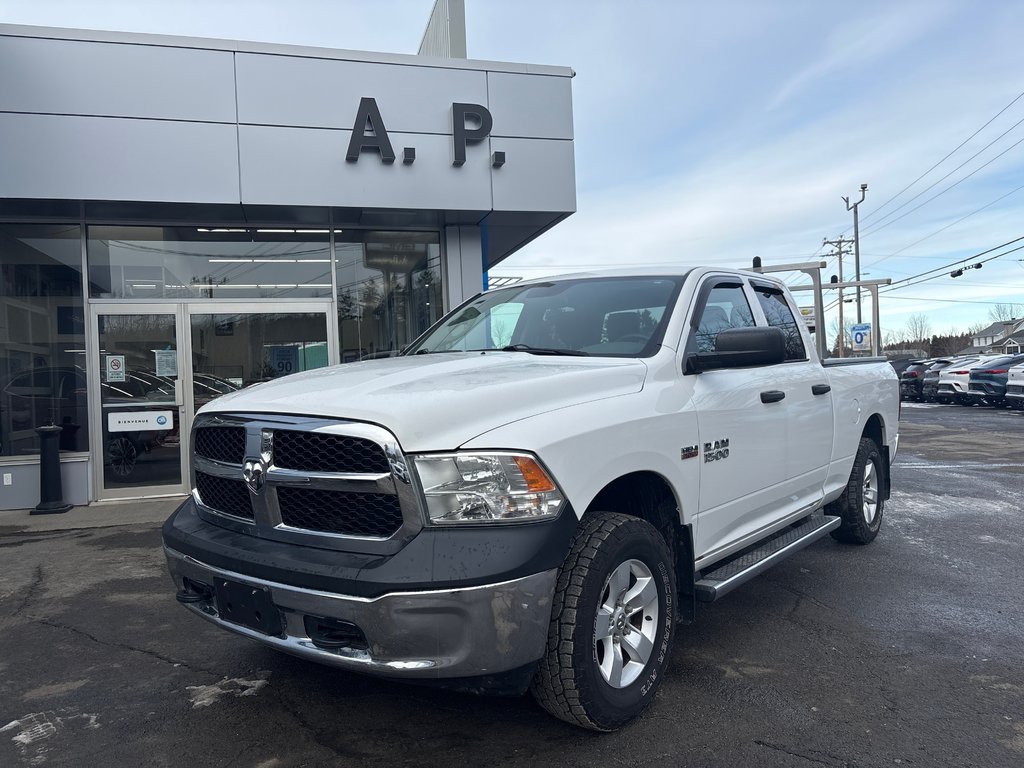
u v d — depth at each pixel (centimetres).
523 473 265
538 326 412
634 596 310
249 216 938
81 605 491
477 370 325
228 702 341
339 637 265
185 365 951
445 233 1024
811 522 495
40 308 910
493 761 286
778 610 455
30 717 330
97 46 827
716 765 281
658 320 375
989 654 386
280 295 990
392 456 261
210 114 859
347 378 326
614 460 297
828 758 285
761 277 482
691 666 372
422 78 923
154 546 664
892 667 370
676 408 339
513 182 953
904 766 279
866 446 585
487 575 251
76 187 823
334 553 271
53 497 856
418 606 250
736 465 382
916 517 720
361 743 301
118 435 924
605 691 290
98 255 931
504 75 951
